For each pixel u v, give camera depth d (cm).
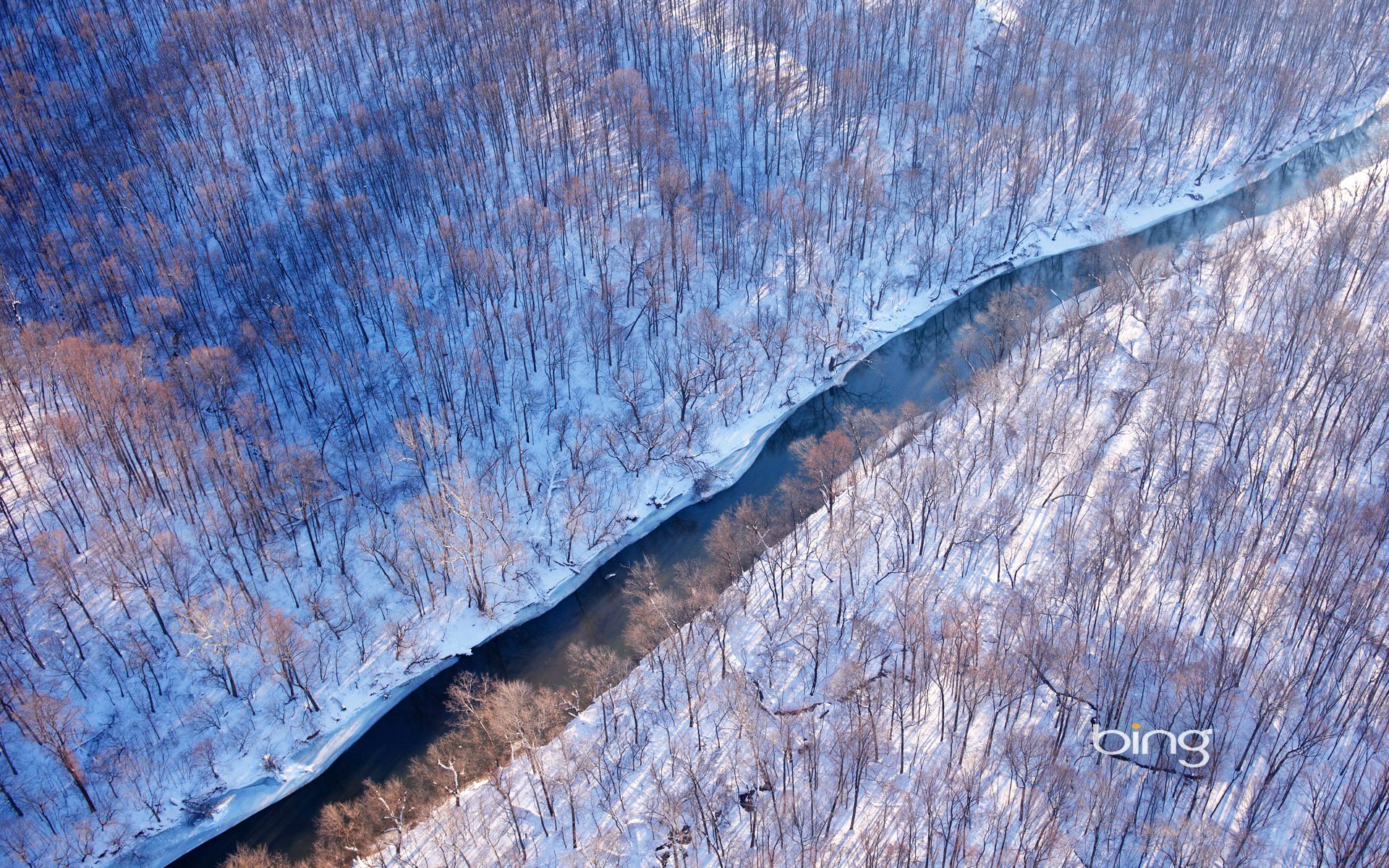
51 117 11400
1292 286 9462
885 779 6016
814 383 9862
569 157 11506
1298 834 5528
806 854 5550
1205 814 5644
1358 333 8512
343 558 7731
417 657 7288
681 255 10262
